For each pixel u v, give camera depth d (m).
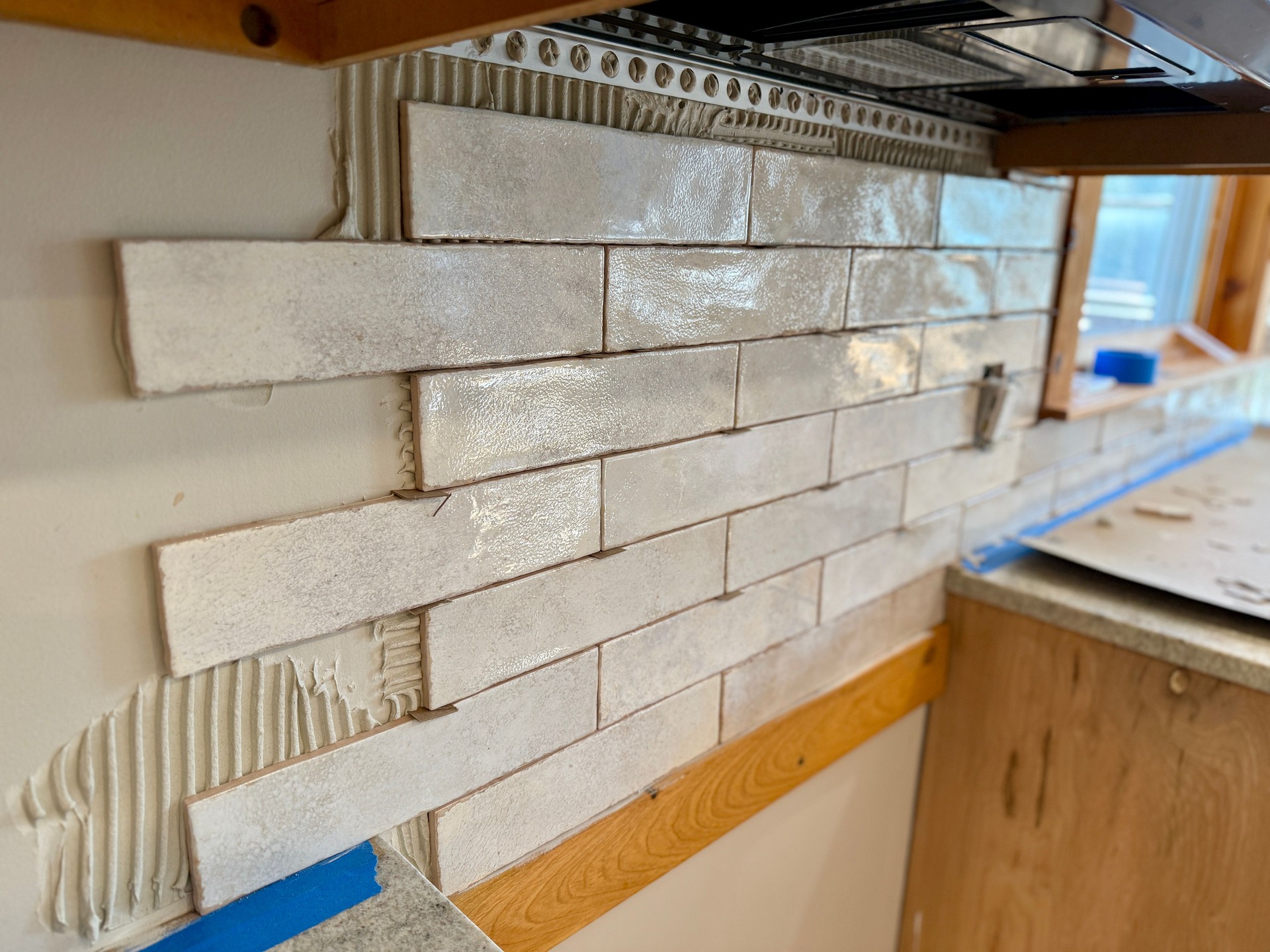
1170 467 2.09
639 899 1.03
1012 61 0.78
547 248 0.73
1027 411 1.50
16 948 0.58
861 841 1.44
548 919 0.90
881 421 1.18
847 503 1.17
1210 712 1.18
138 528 0.57
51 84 0.49
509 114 0.68
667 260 0.83
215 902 0.66
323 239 0.61
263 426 0.62
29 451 0.53
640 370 0.84
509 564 0.78
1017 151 1.20
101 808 0.60
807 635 1.17
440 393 0.69
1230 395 2.36
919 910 1.60
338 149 0.61
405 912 0.67
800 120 0.94
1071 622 1.30
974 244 1.24
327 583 0.66
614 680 0.91
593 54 0.73
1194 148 1.02
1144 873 1.29
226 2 0.51
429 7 0.48
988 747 1.45
